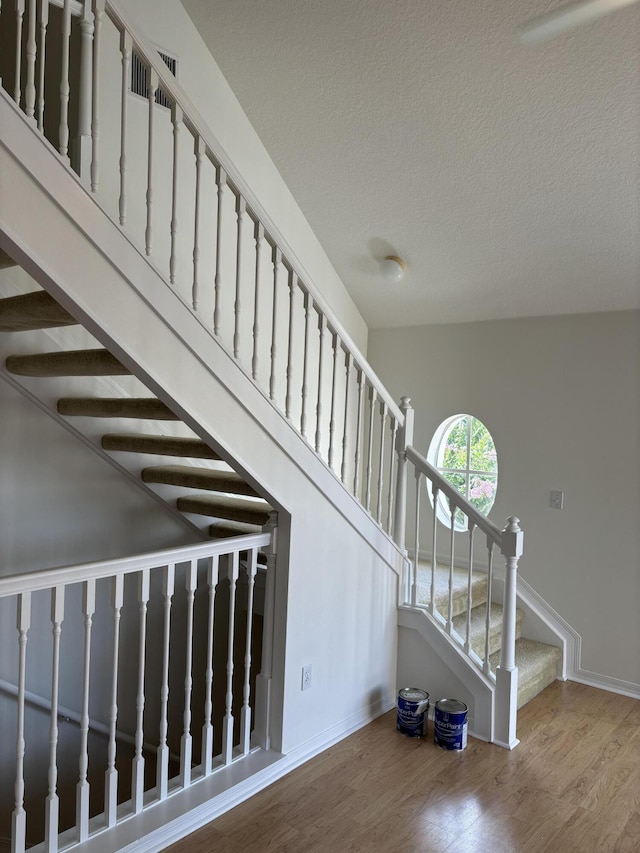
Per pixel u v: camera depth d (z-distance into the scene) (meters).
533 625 4.15
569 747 3.12
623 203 3.27
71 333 3.23
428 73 3.09
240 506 3.19
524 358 4.24
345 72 3.30
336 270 4.62
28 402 3.14
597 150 3.07
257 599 3.86
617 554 3.85
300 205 4.24
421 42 2.98
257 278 2.58
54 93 3.32
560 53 2.75
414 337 4.80
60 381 3.16
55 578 2.03
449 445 4.77
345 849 2.30
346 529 3.13
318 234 4.39
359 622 3.25
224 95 3.76
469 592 3.29
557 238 3.61
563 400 4.07
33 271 1.91
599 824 2.50
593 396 3.95
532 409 4.20
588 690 3.86
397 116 3.36
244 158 3.88
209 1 3.42
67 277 1.96
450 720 3.04
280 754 2.82
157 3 3.44
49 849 2.08
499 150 3.28
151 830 2.26
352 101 3.42
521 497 4.24
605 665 3.90
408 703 3.17
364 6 2.97
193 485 3.16
